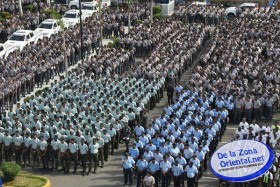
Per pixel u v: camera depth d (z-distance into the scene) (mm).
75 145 25453
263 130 26000
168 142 24406
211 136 25875
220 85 32500
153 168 23406
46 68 37500
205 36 47938
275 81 34719
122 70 39500
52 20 48625
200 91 31922
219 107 29953
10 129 26859
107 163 26844
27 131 26344
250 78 34938
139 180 23781
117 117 28266
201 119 27656
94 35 45125
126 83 33094
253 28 46094
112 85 32469
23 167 26531
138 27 47938
